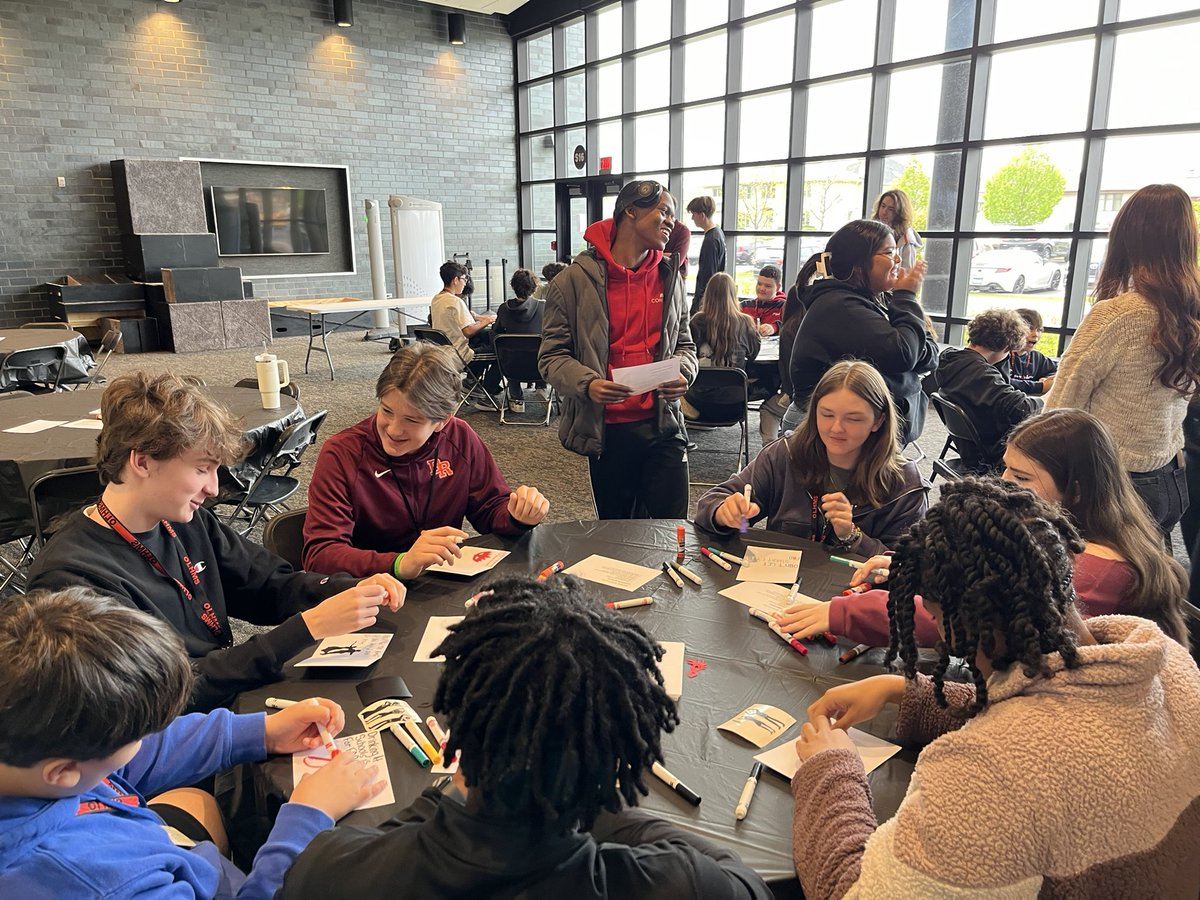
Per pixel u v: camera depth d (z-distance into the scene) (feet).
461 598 4.75
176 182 26.63
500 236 36.22
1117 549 4.25
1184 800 2.26
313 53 29.73
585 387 7.30
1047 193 17.87
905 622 2.53
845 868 2.43
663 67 27.63
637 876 2.03
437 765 3.18
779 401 13.21
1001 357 10.20
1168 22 15.31
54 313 26.13
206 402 4.20
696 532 5.81
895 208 10.73
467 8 32.55
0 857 2.27
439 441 5.93
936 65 19.56
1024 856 2.05
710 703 3.62
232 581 4.90
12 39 24.29
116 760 2.48
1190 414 6.86
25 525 7.67
